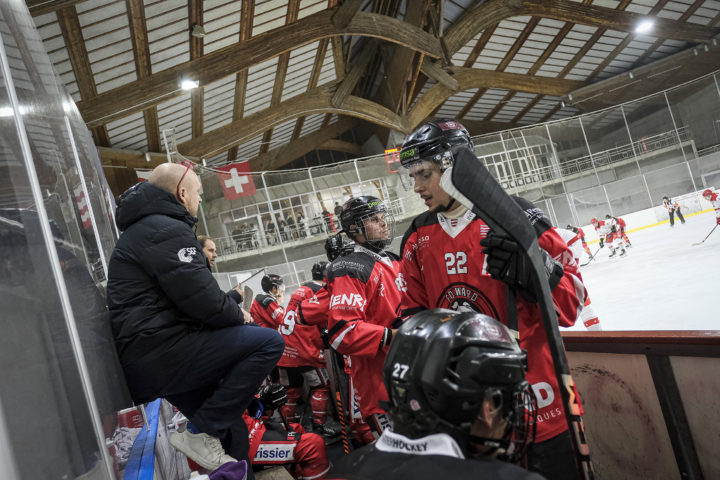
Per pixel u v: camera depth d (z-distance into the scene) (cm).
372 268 218
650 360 163
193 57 1370
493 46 2284
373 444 80
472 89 2566
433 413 70
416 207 2038
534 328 129
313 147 2602
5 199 80
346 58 2012
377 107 2180
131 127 1535
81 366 98
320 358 379
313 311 313
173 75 1354
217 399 162
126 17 1097
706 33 2367
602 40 2383
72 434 85
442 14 1808
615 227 1348
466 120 2880
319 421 397
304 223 1961
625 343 169
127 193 167
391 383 75
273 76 1772
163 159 1712
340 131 2622
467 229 138
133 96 1312
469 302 140
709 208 1870
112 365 138
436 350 70
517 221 102
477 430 71
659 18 2256
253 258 1833
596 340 179
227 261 1766
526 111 2902
